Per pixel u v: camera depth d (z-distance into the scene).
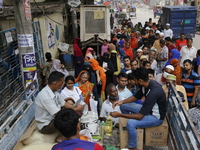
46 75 6.28
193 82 5.19
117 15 29.88
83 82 5.04
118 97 4.66
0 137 3.24
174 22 17.20
